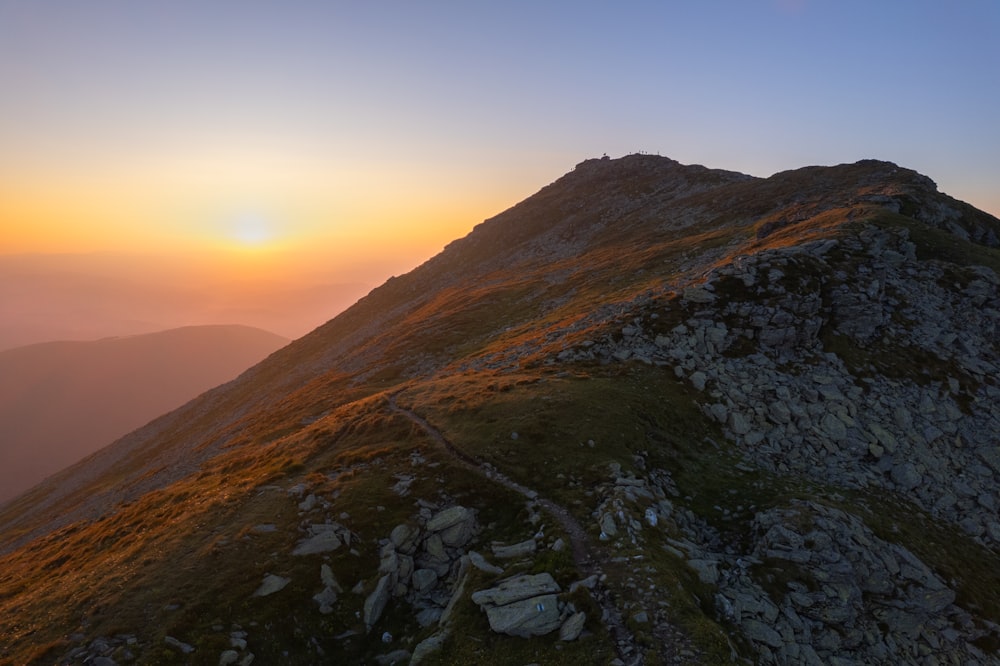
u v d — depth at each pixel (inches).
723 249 3535.9
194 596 919.7
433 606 944.3
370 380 3324.3
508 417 1499.8
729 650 723.4
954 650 990.4
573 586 828.0
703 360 1827.0
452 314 4252.0
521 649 749.9
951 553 1238.3
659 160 7618.1
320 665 849.5
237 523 1161.4
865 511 1259.2
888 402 1721.2
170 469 3161.9
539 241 6348.4
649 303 2126.0
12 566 1665.8
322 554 1021.2
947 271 2329.0
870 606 999.6
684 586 845.2
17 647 857.5
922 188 3540.8
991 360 1973.4
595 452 1300.4
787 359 1876.2
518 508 1130.0
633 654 704.4
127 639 834.2
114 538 1408.7
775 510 1141.7
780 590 963.3
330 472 1381.6
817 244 2369.6
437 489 1221.7
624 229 5506.9
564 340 2165.4
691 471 1346.0
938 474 1507.1
